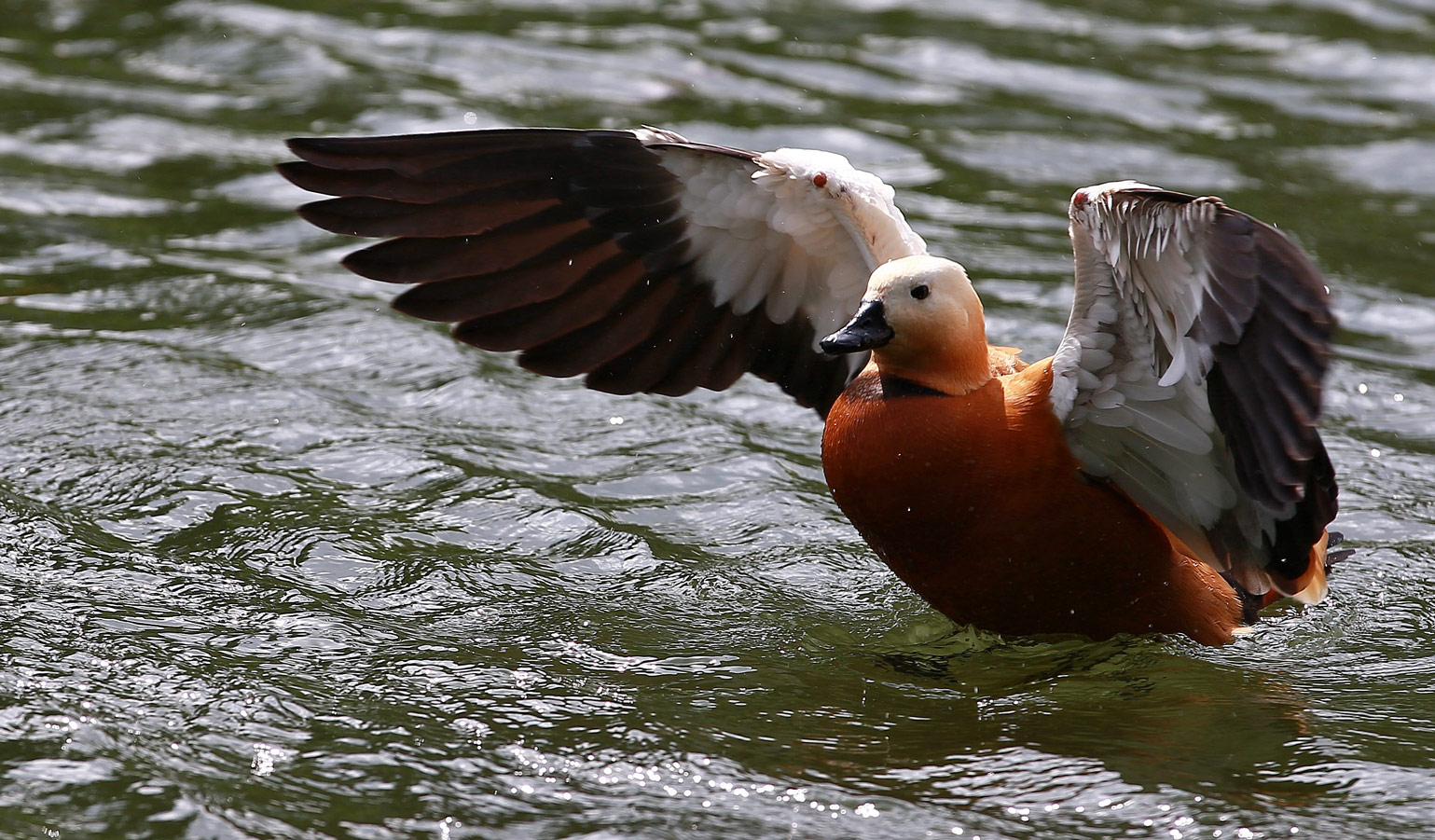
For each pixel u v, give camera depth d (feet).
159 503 35.99
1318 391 25.49
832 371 36.68
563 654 30.66
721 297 35.55
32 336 45.34
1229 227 26.23
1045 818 25.16
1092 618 32.01
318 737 26.86
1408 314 50.55
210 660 29.40
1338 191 59.93
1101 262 29.17
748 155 32.71
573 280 34.81
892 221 32.73
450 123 62.95
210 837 23.88
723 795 25.62
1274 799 25.73
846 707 29.12
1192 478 30.63
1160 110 67.77
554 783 25.81
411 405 42.63
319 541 34.68
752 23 78.02
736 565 35.29
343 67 69.77
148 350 44.65
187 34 73.82
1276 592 33.22
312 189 32.89
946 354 30.58
